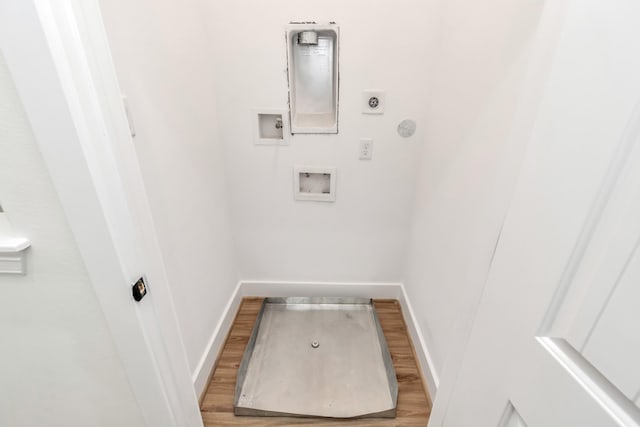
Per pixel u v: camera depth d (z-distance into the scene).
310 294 1.85
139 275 0.63
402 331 1.62
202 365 1.28
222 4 1.20
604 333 0.34
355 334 1.59
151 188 0.90
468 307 0.68
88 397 0.81
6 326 0.69
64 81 0.44
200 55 1.22
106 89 0.50
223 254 1.55
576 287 0.37
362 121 1.39
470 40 0.95
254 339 1.53
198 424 0.99
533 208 0.44
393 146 1.44
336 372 1.36
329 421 1.18
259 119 1.42
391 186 1.54
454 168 1.07
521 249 0.47
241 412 1.20
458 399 0.71
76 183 0.51
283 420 1.18
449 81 1.12
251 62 1.30
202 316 1.30
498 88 0.78
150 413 0.82
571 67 0.37
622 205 0.31
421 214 1.45
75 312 0.67
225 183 1.54
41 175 0.52
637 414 0.32
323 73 1.39
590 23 0.34
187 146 1.13
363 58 1.28
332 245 1.72
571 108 0.37
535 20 0.62
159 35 0.93
